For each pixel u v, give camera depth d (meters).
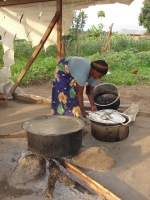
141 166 3.47
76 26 13.98
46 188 2.93
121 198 2.64
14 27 6.02
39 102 6.31
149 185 3.07
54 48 13.30
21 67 10.46
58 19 5.57
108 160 3.39
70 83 3.96
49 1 5.63
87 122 4.80
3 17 6.02
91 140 4.23
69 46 13.80
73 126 3.17
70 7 5.81
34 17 5.84
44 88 8.23
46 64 10.78
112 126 3.91
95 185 2.85
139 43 15.55
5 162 3.56
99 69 3.50
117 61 11.29
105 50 14.60
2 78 6.39
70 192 2.92
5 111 5.75
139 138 4.32
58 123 3.26
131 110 5.20
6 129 4.74
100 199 2.76
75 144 3.09
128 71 10.45
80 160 3.35
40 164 3.14
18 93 6.63
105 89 5.23
